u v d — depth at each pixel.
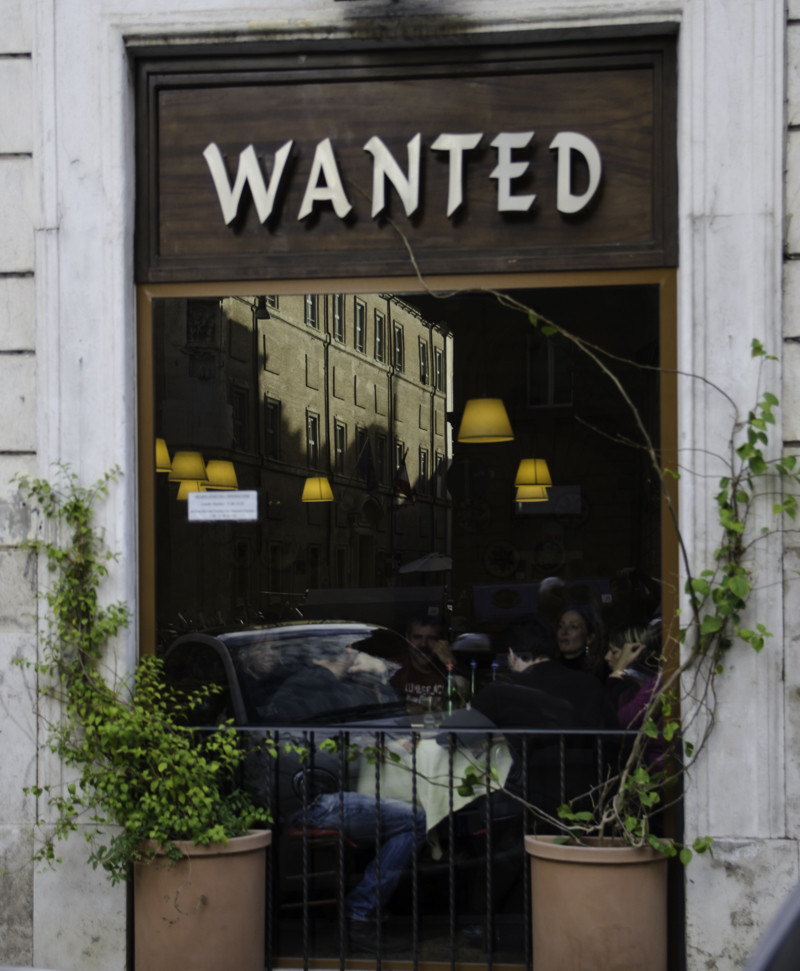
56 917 4.88
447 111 5.06
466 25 4.92
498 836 4.92
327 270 5.10
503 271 5.01
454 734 4.90
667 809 4.73
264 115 5.14
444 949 4.95
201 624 5.12
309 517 5.19
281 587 5.18
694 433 4.70
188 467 5.16
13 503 4.99
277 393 5.15
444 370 5.12
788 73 4.72
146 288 5.15
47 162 5.02
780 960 1.95
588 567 5.00
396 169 5.06
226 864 4.52
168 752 4.65
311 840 4.98
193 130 5.17
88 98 5.02
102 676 4.91
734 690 4.61
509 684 5.04
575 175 4.98
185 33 5.03
